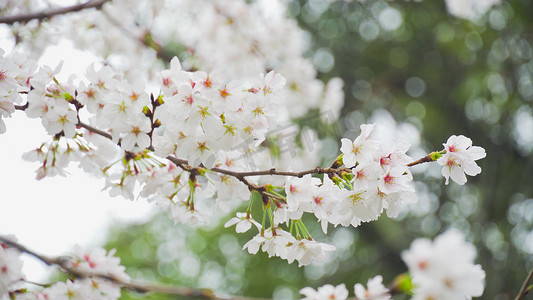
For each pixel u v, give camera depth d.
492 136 9.86
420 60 11.51
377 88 11.67
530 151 9.51
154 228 14.14
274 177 2.74
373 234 11.62
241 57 6.07
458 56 10.82
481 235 8.92
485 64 9.95
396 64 11.84
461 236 1.47
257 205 10.88
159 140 2.70
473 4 7.11
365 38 11.52
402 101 11.98
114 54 5.36
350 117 11.38
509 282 8.45
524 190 9.30
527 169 9.37
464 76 10.73
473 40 10.21
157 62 5.54
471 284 1.47
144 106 2.62
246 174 2.66
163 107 2.62
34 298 2.73
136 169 2.90
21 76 2.76
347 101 11.01
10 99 2.73
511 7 8.63
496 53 9.73
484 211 9.11
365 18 11.13
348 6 10.78
